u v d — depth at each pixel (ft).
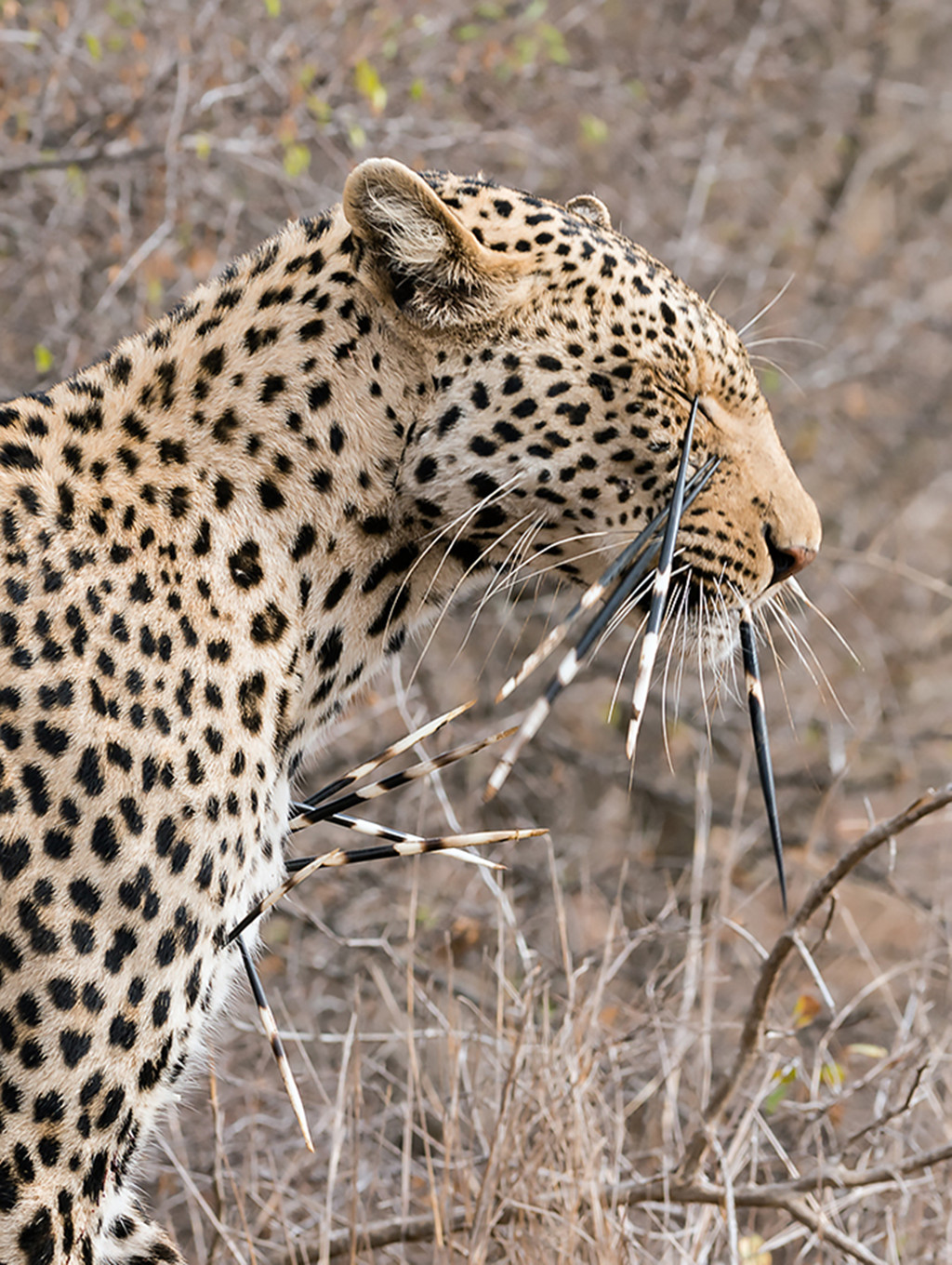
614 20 52.60
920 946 37.40
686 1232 25.27
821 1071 29.53
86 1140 19.31
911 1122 28.19
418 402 21.91
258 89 38.88
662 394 22.38
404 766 41.39
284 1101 31.89
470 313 21.75
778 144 58.75
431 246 21.40
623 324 22.20
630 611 24.29
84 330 37.42
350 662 22.82
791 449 52.95
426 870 39.55
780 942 23.91
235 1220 28.09
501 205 22.48
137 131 36.52
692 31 50.98
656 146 49.44
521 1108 25.17
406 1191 25.98
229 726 20.47
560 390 21.97
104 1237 20.13
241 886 20.72
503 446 21.98
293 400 21.72
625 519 22.63
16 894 18.84
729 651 24.06
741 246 56.44
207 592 20.79
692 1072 31.14
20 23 40.14
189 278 38.73
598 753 48.52
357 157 40.93
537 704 17.46
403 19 41.83
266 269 22.47
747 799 45.29
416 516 22.27
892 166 63.10
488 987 34.94
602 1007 28.86
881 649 51.49
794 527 23.63
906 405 58.75
